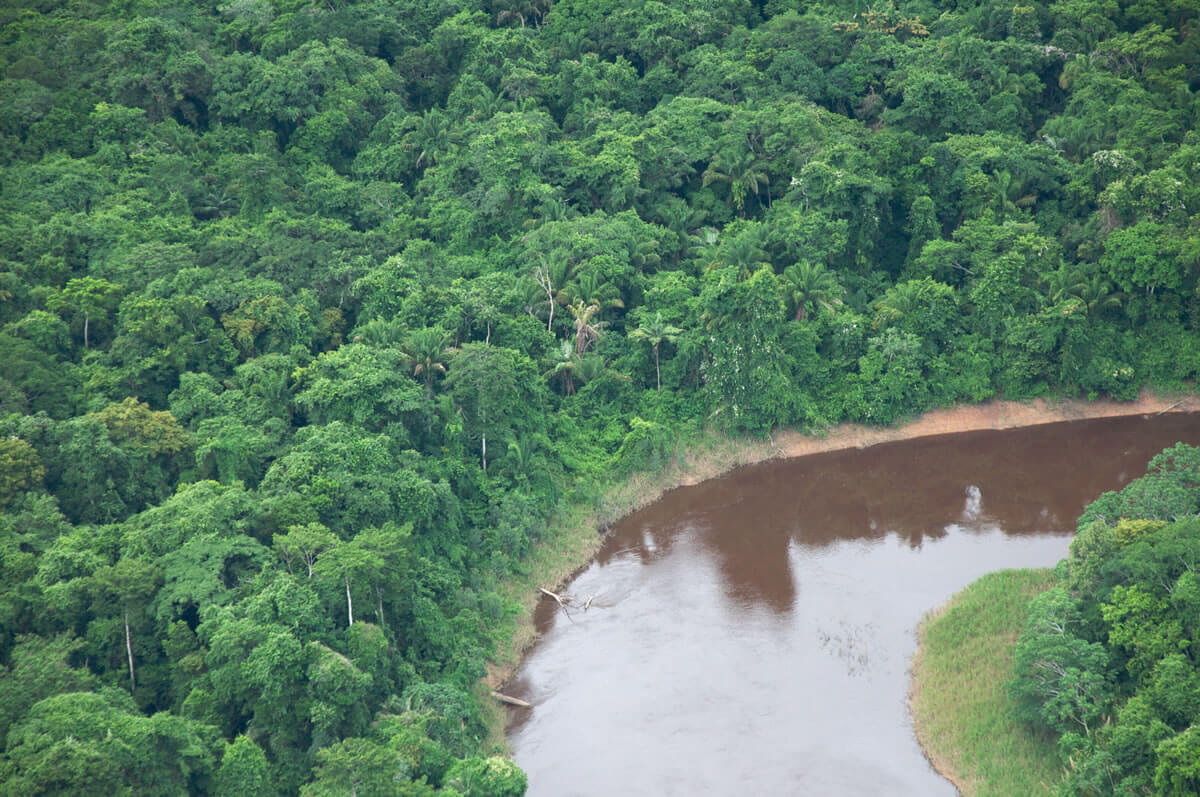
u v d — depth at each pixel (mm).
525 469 82312
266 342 83688
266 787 53812
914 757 60562
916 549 79625
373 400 76062
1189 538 58844
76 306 81562
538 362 90625
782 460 91812
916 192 100938
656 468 88438
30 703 53688
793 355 93375
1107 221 97438
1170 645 55688
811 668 67812
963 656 66625
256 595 59031
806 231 96250
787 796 58312
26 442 67812
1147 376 95188
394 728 56312
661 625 72750
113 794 49625
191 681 57406
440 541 72875
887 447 92625
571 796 59219
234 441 71250
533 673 69062
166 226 93188
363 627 59375
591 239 94812
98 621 58812
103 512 68625
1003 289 94000
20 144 99875
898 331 94125
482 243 101750
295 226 95188
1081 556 64375
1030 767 57656
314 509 66188
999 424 94250
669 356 94062
